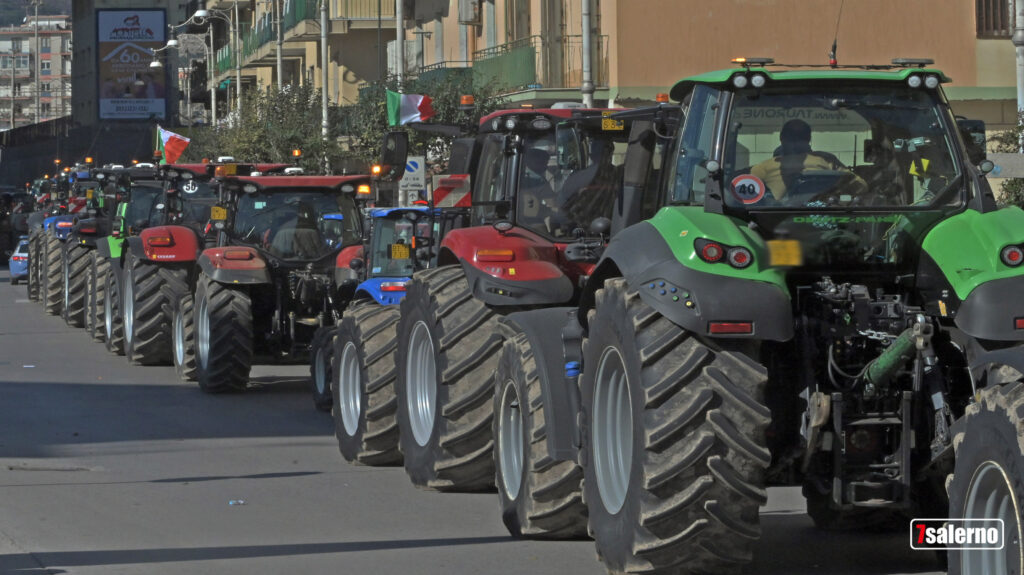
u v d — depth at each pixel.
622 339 21.33
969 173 21.67
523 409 26.17
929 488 22.23
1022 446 16.89
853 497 20.73
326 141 115.88
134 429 42.38
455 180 37.31
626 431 22.30
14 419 44.72
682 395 20.41
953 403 20.98
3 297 112.00
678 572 21.44
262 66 179.50
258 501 30.86
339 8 140.62
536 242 30.41
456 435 29.98
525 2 99.88
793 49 84.75
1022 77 62.12
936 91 22.05
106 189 72.44
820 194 21.70
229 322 49.94
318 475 34.28
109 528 27.98
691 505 20.47
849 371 21.17
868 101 21.98
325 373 45.72
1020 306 19.69
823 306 21.14
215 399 49.72
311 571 24.17
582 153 30.95
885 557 24.59
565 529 25.95
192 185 64.81
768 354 21.47
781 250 21.53
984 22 84.44
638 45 84.44
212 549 26.00
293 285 51.06
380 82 101.31
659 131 24.22
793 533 26.81
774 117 21.92
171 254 59.06
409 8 130.00
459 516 29.05
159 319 60.09
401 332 32.97
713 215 21.42
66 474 34.50
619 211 24.98
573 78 90.00
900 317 21.06
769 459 20.19
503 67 96.88
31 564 24.64
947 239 20.91
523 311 29.05
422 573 23.98
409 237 43.59
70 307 83.62
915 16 84.38
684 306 20.33
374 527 28.03
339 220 52.44
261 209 52.28
